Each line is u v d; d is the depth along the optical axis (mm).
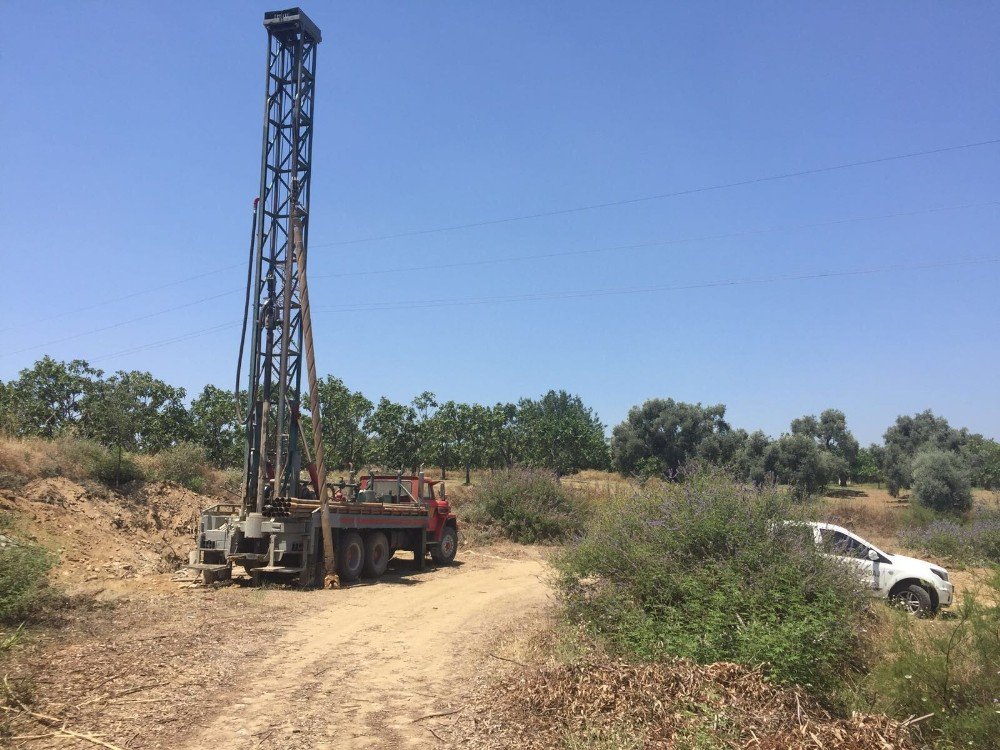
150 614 10734
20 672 7117
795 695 6227
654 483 10867
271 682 7629
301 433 16766
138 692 6914
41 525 15523
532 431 54750
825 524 9688
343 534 15914
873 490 58812
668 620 8109
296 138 16766
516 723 6145
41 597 10031
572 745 5484
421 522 18672
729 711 5824
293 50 17031
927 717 5777
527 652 8758
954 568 22203
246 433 16031
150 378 30234
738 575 8289
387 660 8852
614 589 9008
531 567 19562
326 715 6613
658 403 49594
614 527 9891
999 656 5828
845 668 7180
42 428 26594
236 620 10805
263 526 14688
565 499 27234
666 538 9211
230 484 25156
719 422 48719
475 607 12906
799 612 7473
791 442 42594
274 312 16625
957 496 36344
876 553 13570
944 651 6164
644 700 6137
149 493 20156
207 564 14883
